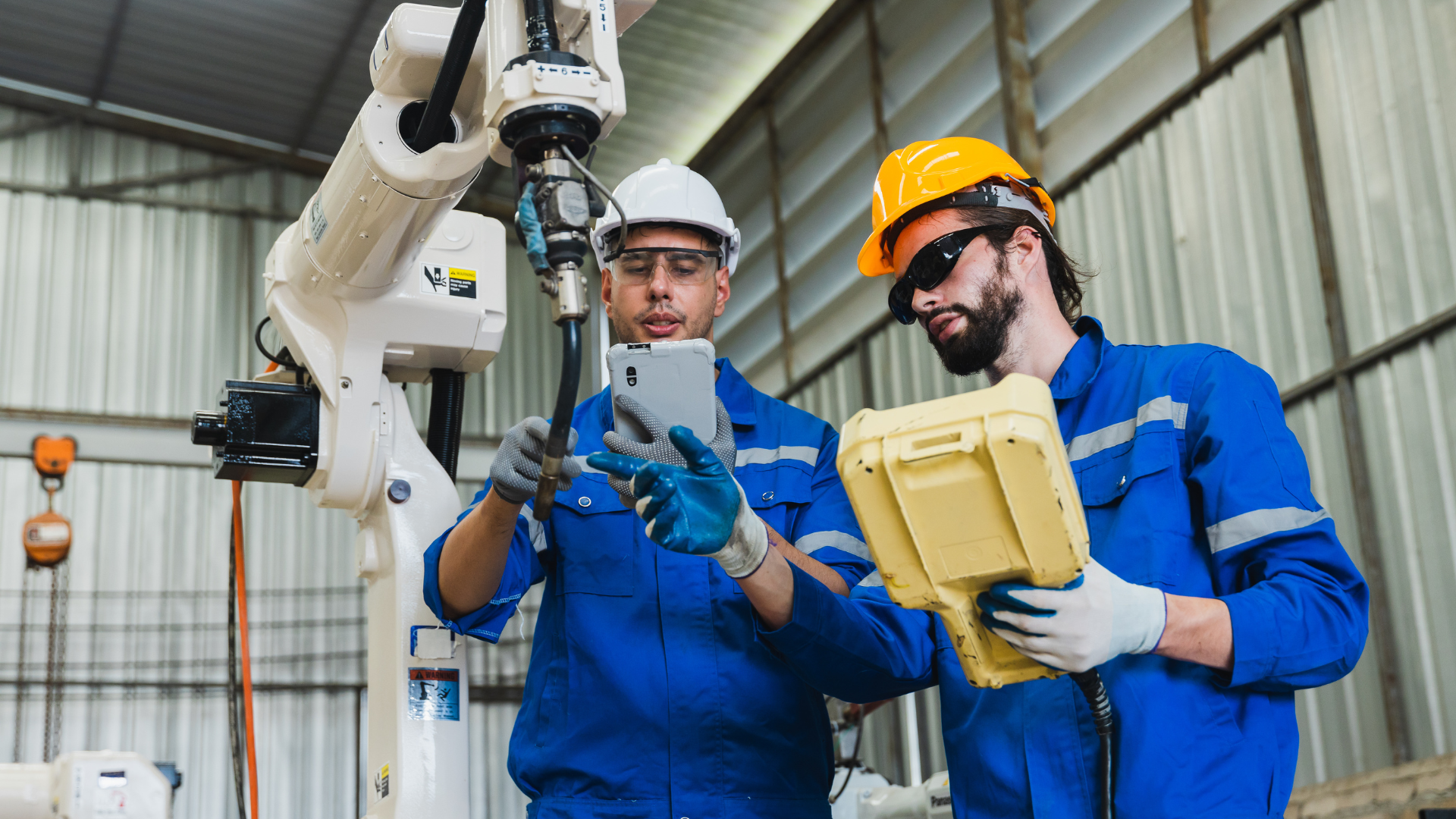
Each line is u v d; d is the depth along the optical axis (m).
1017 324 1.67
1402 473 5.04
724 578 1.81
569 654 1.81
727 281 2.12
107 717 9.12
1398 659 4.94
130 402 9.90
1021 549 1.16
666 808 1.71
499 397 10.92
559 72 1.34
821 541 1.84
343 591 9.93
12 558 9.21
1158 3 6.40
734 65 9.30
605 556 1.84
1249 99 5.83
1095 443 1.58
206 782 9.22
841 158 8.51
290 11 9.45
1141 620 1.27
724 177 9.77
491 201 11.47
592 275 10.80
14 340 9.70
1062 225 6.85
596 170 10.38
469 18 1.54
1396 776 4.06
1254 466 1.45
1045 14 7.09
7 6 9.46
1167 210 6.19
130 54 10.01
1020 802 1.49
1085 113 6.76
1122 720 1.42
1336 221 5.41
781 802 1.75
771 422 1.98
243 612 2.28
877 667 1.59
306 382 2.14
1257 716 1.42
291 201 11.04
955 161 1.71
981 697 1.57
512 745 1.86
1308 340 5.46
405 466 2.01
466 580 1.70
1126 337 6.35
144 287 10.24
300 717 9.54
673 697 1.75
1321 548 1.42
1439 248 4.99
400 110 1.78
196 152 10.84
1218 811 1.36
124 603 9.41
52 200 10.16
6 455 9.38
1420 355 5.00
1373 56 5.32
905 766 7.03
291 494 10.02
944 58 7.71
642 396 1.63
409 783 1.86
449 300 2.05
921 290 1.68
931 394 7.38
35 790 2.44
